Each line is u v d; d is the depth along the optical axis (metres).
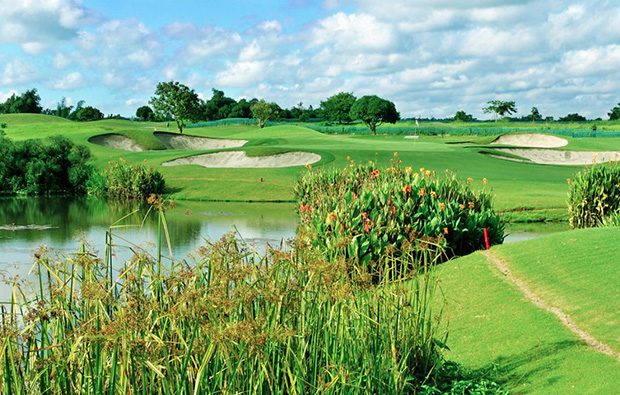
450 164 49.81
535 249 13.30
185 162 53.97
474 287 11.84
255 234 24.19
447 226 15.14
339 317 6.08
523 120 186.50
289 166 49.28
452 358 8.92
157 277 5.46
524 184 38.81
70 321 5.34
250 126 149.88
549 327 9.33
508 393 7.43
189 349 4.82
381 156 51.78
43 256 5.51
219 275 5.37
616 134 101.38
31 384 4.81
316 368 5.90
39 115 134.62
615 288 10.38
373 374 6.20
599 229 14.49
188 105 102.50
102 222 28.98
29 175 46.91
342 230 13.60
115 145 73.50
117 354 4.69
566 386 7.35
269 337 5.32
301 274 6.20
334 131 126.69
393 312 7.09
